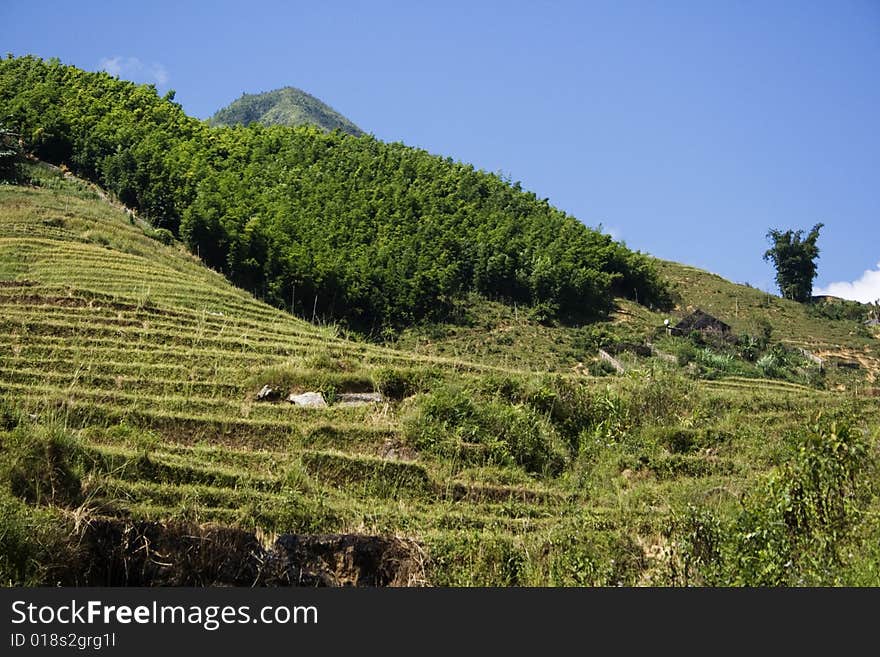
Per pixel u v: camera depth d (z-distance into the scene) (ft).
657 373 106.01
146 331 101.04
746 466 82.64
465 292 192.65
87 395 80.48
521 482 76.95
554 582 54.70
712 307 219.61
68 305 106.42
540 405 90.79
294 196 209.97
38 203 169.27
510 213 232.32
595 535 59.41
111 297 110.83
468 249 199.52
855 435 57.21
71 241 153.58
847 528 53.78
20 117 210.79
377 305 172.65
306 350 106.32
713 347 187.83
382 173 237.66
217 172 210.79
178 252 168.55
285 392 89.56
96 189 195.00
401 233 201.87
